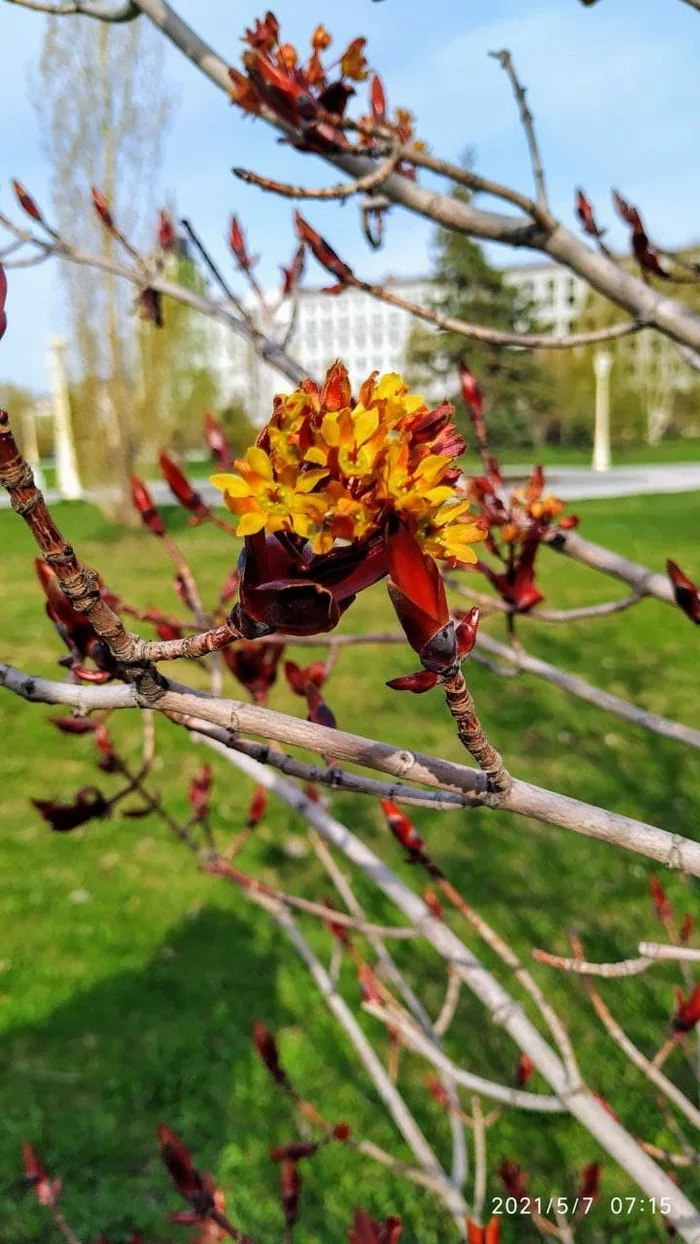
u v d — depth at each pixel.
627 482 23.19
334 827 1.69
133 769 5.88
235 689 6.94
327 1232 2.73
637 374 43.03
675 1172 2.82
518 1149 2.98
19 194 2.00
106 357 15.33
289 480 0.60
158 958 3.98
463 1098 3.21
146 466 16.72
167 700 0.78
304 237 1.84
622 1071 3.23
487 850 4.77
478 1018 3.57
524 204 1.67
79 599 0.67
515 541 1.75
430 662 0.65
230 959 3.96
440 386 28.41
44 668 7.84
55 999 3.73
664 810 5.19
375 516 0.63
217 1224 1.44
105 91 13.63
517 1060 3.35
